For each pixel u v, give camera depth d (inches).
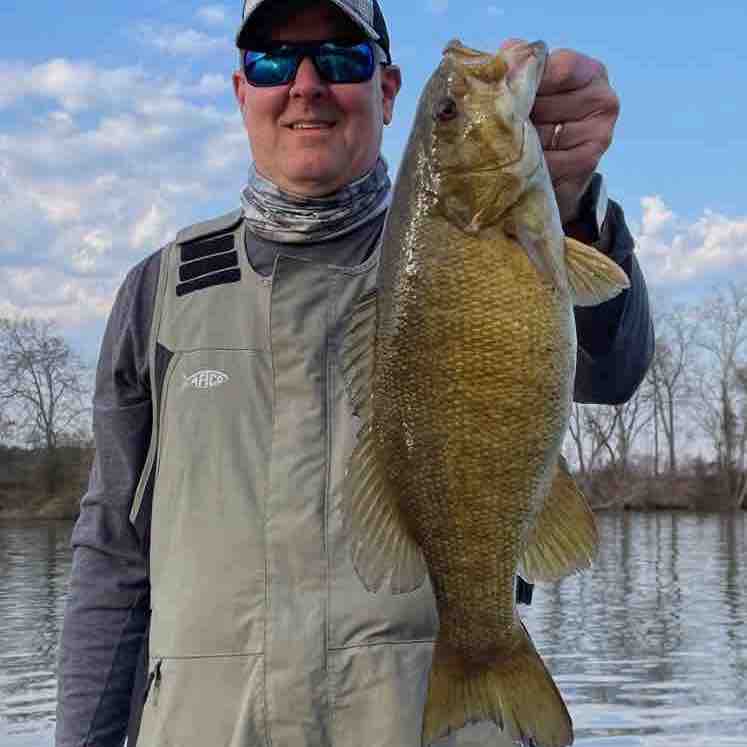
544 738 29.0
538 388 28.5
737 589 241.1
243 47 37.6
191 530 35.1
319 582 34.0
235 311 36.7
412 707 33.3
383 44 40.5
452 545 29.4
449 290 28.9
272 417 35.5
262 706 33.6
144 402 38.9
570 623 188.7
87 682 38.8
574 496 29.0
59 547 385.4
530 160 28.6
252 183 38.5
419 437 29.3
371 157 38.1
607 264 28.9
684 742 104.7
